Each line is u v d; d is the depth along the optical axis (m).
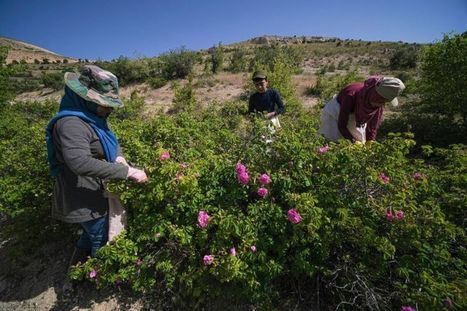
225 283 2.17
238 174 2.13
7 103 9.45
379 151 2.15
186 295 2.30
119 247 2.13
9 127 5.25
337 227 2.06
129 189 2.19
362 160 2.18
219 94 14.84
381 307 1.91
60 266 2.76
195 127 3.92
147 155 2.65
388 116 8.04
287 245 2.07
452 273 1.84
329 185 2.19
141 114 10.27
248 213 2.12
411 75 18.06
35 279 2.67
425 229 1.88
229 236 2.10
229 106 9.27
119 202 2.28
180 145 3.14
